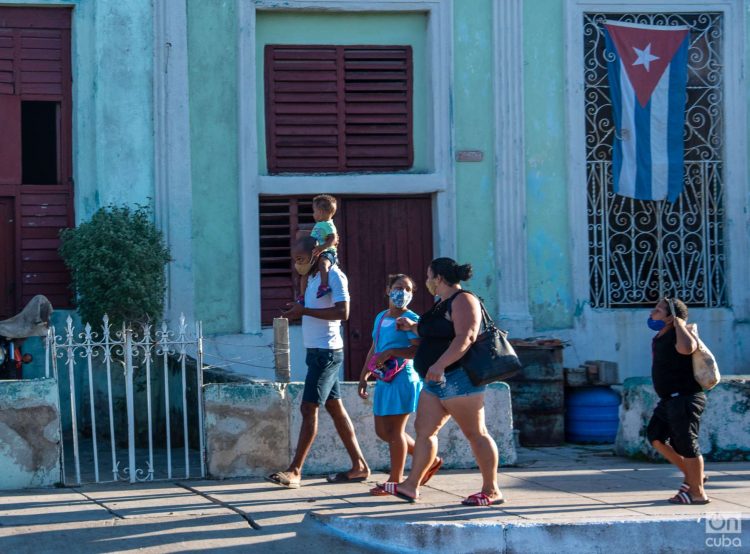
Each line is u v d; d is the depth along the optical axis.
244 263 14.95
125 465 11.70
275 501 9.61
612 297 15.95
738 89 16.12
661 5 15.98
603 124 15.96
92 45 14.53
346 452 11.11
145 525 8.76
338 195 15.45
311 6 15.24
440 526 8.48
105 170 14.45
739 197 16.14
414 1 15.48
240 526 8.80
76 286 13.69
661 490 10.20
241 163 14.97
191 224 14.77
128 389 10.47
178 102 14.72
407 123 15.68
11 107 14.42
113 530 8.62
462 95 15.57
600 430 13.99
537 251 15.70
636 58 15.99
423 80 15.73
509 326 15.40
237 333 14.92
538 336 15.55
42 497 9.77
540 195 15.73
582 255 15.75
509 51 15.61
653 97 16.02
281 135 15.39
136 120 14.59
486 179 15.60
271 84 15.35
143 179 14.60
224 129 14.99
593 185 15.89
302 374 15.21
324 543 8.57
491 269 15.59
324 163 15.49
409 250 15.64
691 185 16.17
